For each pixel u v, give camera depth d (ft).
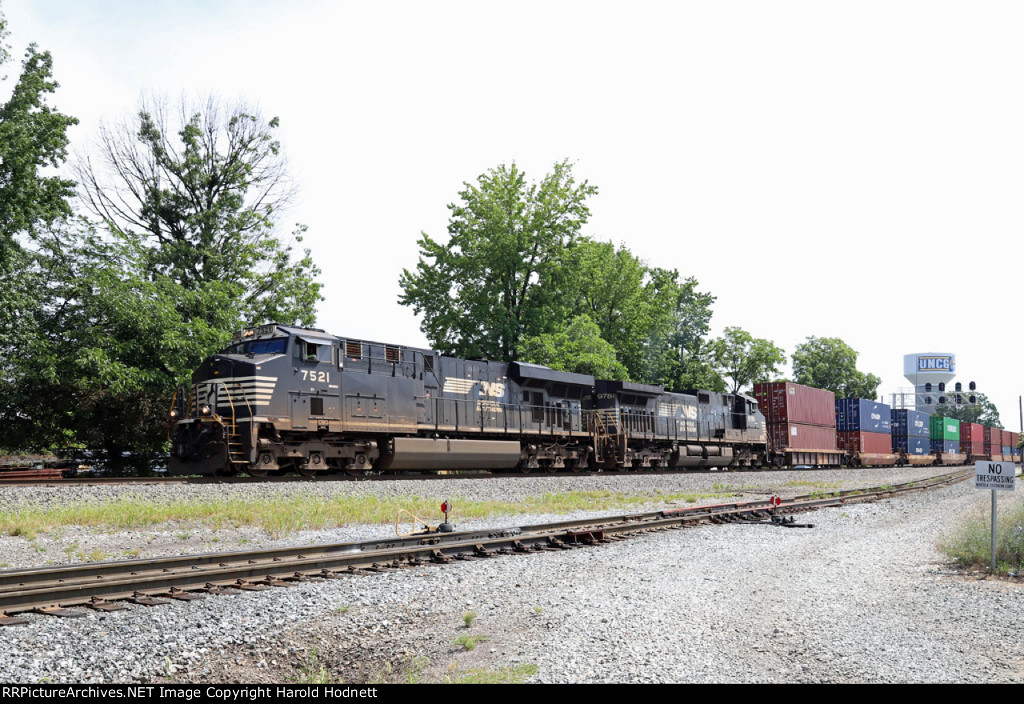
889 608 29.32
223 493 56.13
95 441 101.81
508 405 91.61
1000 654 23.54
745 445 133.69
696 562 38.93
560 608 28.58
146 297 98.99
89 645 22.35
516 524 53.36
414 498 62.13
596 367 136.46
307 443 69.56
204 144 119.03
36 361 91.30
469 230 151.12
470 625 26.68
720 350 200.44
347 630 25.88
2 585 26.99
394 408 76.59
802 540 47.83
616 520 52.90
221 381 66.49
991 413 492.95
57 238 100.83
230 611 26.35
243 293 112.37
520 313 153.99
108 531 45.01
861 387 281.54
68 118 94.99
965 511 67.31
